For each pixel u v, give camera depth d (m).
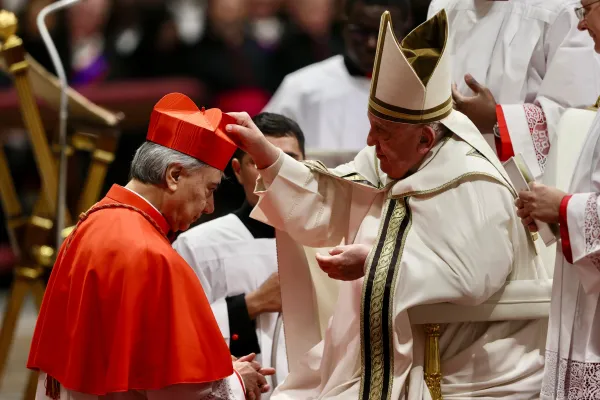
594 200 11.15
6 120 26.17
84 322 11.00
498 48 15.34
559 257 11.82
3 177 17.75
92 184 17.88
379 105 11.78
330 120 21.25
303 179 12.59
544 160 14.11
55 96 17.73
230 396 11.53
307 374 12.95
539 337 12.27
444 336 12.17
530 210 11.48
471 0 15.61
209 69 29.06
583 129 13.39
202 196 11.65
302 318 13.20
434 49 11.91
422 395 11.84
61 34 28.00
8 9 28.12
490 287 11.63
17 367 23.98
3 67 17.61
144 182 11.61
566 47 14.72
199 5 29.70
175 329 11.00
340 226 12.90
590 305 11.61
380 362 11.78
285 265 13.19
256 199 15.45
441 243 11.73
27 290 17.72
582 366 11.64
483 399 11.91
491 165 12.02
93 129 17.86
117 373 10.81
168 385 10.98
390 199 12.25
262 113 15.11
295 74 21.91
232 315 14.60
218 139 11.59
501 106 14.31
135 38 29.08
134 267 11.03
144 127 26.70
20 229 17.67
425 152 12.05
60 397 11.44
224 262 15.47
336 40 29.47
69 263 11.45
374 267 11.73
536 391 12.04
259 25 29.61
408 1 18.67
